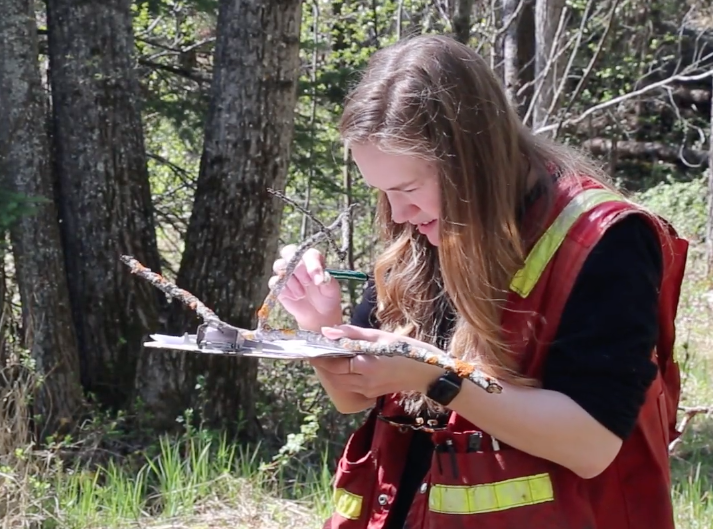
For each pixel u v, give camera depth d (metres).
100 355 6.25
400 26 8.70
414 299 1.92
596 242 1.58
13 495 4.66
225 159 6.04
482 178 1.63
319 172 7.70
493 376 1.61
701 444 6.22
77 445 5.73
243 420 6.30
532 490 1.64
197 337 1.59
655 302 1.60
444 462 1.71
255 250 6.12
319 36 9.42
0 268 5.80
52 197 5.79
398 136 1.61
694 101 17.17
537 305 1.62
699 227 14.53
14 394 5.54
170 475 5.08
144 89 6.95
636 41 14.09
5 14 5.48
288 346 1.58
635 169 16.94
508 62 10.86
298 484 5.34
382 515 1.88
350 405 1.99
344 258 1.88
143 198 6.23
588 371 1.55
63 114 5.98
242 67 5.93
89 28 5.90
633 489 1.70
